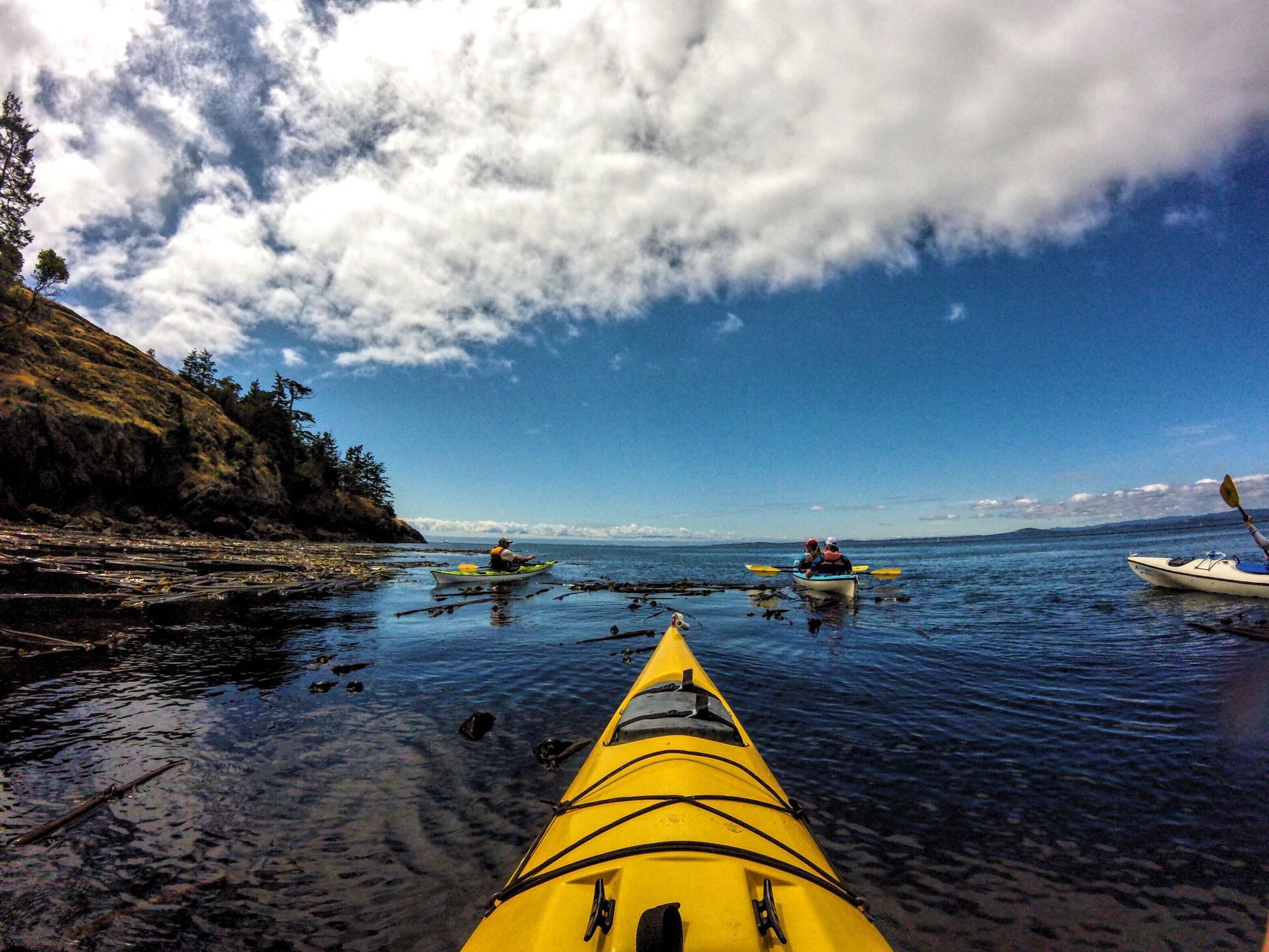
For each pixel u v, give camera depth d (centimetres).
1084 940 189
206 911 203
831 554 1127
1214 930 193
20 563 1082
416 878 222
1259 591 848
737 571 1908
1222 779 302
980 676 502
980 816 268
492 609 932
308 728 381
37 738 355
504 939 130
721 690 468
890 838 249
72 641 597
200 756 334
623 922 115
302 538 3406
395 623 774
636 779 205
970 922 197
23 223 2738
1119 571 1503
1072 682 480
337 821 264
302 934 193
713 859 140
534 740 364
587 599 1063
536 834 254
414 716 408
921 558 2645
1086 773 312
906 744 354
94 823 260
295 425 4253
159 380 3256
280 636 661
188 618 737
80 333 3142
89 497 2353
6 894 209
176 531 2570
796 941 120
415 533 6056
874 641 656
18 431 2112
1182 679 482
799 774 312
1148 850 240
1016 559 2289
